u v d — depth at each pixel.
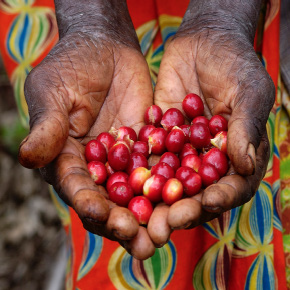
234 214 0.54
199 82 0.56
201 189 0.49
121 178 0.51
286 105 0.57
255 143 0.46
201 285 0.54
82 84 0.53
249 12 0.57
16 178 0.96
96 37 0.56
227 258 0.54
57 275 0.81
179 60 0.57
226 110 0.52
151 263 0.54
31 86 0.49
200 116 0.55
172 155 0.52
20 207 0.93
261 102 0.47
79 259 0.56
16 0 0.63
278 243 0.54
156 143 0.54
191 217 0.43
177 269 0.54
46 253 0.87
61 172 0.46
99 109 0.55
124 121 0.57
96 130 0.55
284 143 0.57
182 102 0.56
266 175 0.55
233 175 0.45
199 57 0.55
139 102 0.57
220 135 0.51
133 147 0.54
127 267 0.54
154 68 0.61
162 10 0.60
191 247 0.54
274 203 0.55
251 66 0.50
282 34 0.57
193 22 0.58
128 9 0.60
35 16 0.62
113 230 0.43
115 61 0.56
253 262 0.54
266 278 0.53
